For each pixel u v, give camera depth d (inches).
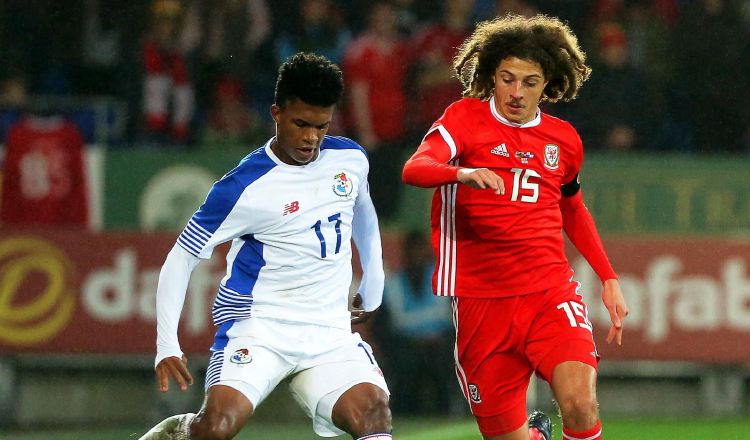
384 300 1601.9
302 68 705.0
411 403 1603.1
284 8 1872.5
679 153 1827.0
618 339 802.8
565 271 776.9
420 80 1774.1
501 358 775.1
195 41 1829.5
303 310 741.3
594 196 1649.9
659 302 1605.6
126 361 1611.7
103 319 1569.9
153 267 1579.7
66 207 1621.6
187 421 720.3
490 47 764.0
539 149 765.9
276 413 1624.0
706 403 1656.0
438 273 785.6
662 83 1843.0
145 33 1873.8
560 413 740.7
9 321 1556.3
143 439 726.5
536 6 1903.3
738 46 1871.3
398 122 1769.2
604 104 1792.6
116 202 1625.2
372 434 716.7
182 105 1817.2
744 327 1608.0
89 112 1683.1
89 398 1605.6
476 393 788.0
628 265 1606.8
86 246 1573.6
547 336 755.4
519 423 788.6
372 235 794.8
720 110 1859.0
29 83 1897.1
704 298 1608.0
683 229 1649.9
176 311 725.9
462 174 684.7
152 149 1632.6
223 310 749.9
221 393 715.4
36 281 1563.7
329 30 1872.5
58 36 1915.6
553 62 761.6
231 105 1813.5
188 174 1630.2
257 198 729.0
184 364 719.7
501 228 762.2
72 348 1561.3
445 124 761.0
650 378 1652.3
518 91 749.9
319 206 738.8
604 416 1610.5
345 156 754.2
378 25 1771.7
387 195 1669.5
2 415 1573.6
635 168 1649.9
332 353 746.2
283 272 738.8
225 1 1836.9
